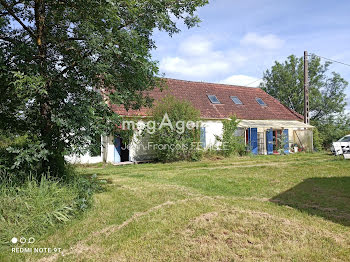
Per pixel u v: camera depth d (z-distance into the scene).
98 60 6.10
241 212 5.34
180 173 11.40
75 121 5.54
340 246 3.95
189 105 16.41
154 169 13.12
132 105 8.05
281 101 32.81
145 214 5.67
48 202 5.12
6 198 4.79
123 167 14.22
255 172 11.16
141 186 8.59
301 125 21.56
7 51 5.58
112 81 6.58
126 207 6.24
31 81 4.76
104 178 10.34
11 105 6.34
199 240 4.20
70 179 6.72
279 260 3.57
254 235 4.31
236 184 8.68
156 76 7.68
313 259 3.59
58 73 6.29
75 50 6.13
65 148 5.88
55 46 6.51
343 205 6.16
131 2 5.85
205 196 7.09
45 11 6.48
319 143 24.09
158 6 6.52
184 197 7.08
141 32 7.05
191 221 5.00
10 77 5.43
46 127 6.13
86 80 6.42
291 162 14.59
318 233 4.39
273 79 33.50
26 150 5.36
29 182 5.35
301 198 6.84
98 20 5.87
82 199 5.84
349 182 8.73
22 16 6.61
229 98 22.89
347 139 19.39
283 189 7.89
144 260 3.71
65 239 4.53
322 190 7.67
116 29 6.00
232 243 4.05
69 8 6.12
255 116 21.73
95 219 5.43
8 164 5.85
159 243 4.20
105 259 3.79
